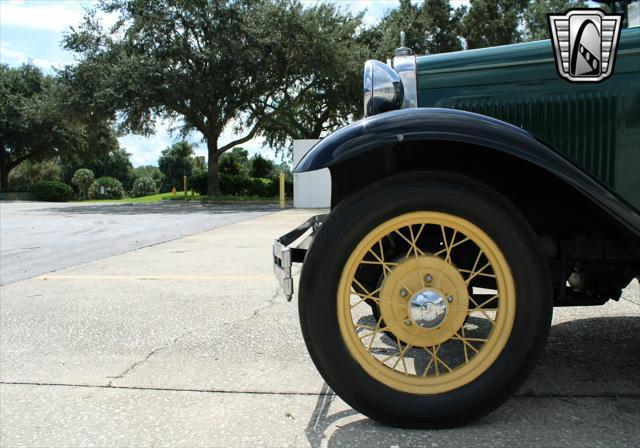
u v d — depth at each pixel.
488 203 1.92
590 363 2.63
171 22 21.89
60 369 2.75
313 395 2.36
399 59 2.52
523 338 1.92
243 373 2.65
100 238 8.77
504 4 34.53
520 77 2.37
